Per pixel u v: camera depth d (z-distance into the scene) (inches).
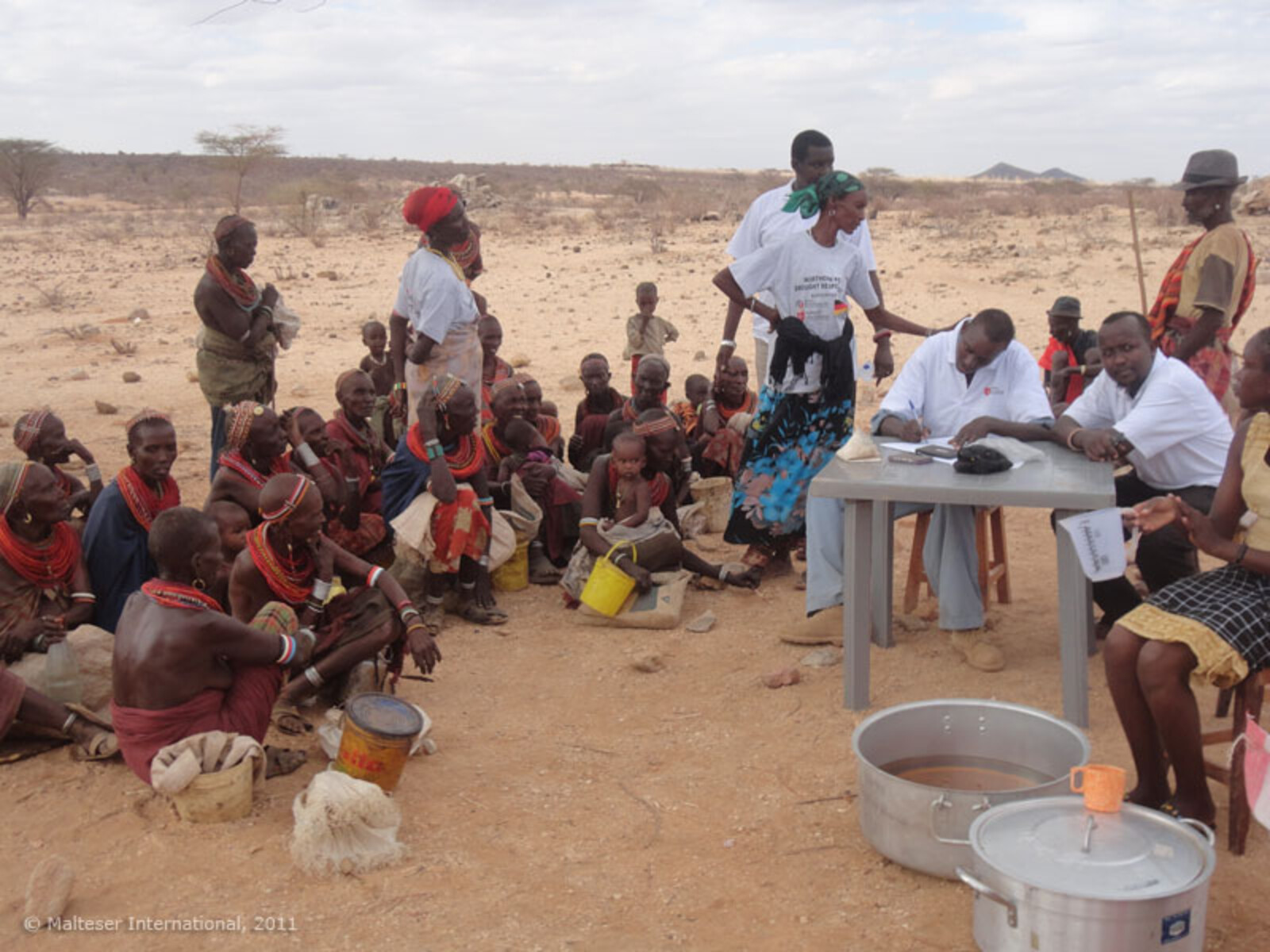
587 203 2583.7
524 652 242.4
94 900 152.0
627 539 257.6
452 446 254.2
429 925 145.9
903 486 191.3
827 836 166.4
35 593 211.8
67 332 708.7
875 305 270.1
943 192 2454.5
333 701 209.5
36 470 205.6
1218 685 157.1
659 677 227.9
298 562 195.6
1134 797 165.9
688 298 844.0
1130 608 229.5
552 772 187.9
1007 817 138.1
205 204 2586.1
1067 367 340.2
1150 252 1016.9
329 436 270.5
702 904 150.8
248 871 157.2
